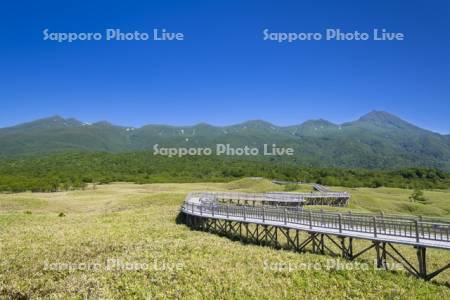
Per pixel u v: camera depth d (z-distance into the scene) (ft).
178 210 204.74
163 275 90.68
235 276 90.99
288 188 353.51
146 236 132.77
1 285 87.30
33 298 81.41
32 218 178.29
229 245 122.01
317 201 270.26
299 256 108.17
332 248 129.39
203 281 87.97
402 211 276.41
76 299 79.05
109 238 127.44
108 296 79.56
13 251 110.52
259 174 526.98
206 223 158.71
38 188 379.14
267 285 87.10
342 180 486.79
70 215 198.18
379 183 475.72
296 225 119.65
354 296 83.82
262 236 142.72
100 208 247.09
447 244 89.86
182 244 120.26
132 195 296.51
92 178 465.06
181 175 525.75
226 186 391.04
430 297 83.05
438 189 446.60
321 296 83.56
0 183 379.96
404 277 92.79
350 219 107.86
